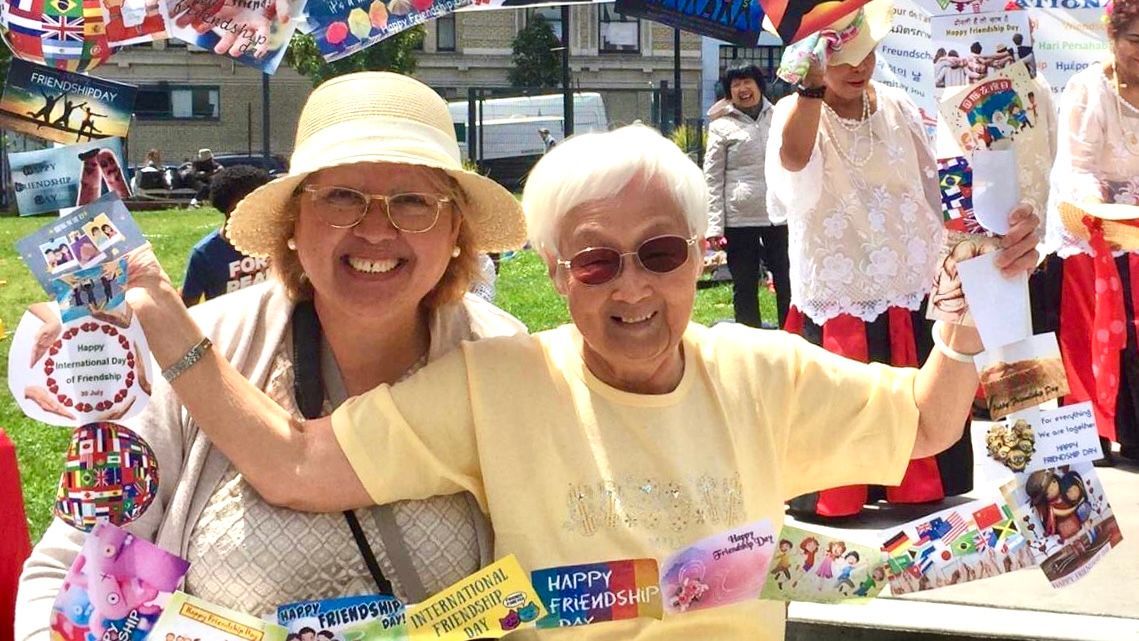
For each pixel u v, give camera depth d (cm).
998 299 248
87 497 229
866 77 427
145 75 3444
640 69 3538
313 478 235
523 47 3550
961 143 248
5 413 763
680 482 244
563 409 246
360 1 247
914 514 479
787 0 238
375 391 241
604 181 235
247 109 3547
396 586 242
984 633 359
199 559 238
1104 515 255
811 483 266
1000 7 245
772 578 259
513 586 238
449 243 250
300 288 257
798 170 443
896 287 449
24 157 223
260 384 250
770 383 256
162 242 1759
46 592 235
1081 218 279
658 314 239
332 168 238
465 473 246
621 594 243
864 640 370
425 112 246
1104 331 509
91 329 226
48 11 225
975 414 581
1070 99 470
